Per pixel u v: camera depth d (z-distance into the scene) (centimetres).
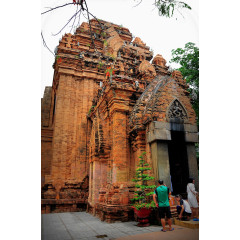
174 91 917
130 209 856
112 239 546
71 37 1714
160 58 1391
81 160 1502
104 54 1689
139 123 912
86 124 1593
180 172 909
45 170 1485
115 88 1008
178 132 895
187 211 683
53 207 1273
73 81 1648
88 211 1191
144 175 799
